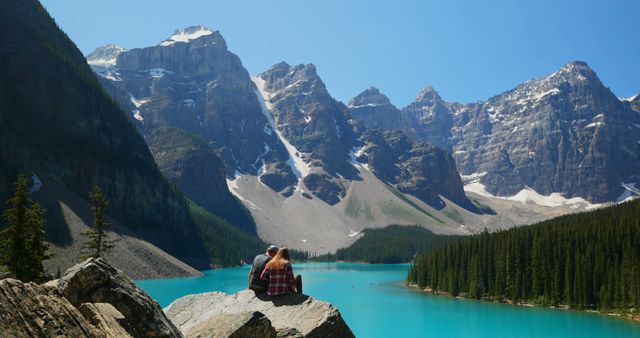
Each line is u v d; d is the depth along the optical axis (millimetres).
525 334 87125
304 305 14711
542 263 125000
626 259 110875
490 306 121438
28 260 60781
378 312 112625
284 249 15961
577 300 117188
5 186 144500
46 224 137375
